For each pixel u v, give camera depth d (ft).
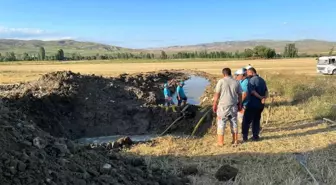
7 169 15.47
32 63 249.55
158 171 22.56
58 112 54.29
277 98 53.21
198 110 51.93
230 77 30.42
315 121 38.06
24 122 19.89
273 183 21.31
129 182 19.15
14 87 69.21
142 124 56.13
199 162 25.90
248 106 31.40
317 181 21.48
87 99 59.21
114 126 56.59
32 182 15.51
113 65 198.70
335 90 53.06
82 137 54.29
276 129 35.73
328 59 112.27
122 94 64.90
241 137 33.65
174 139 38.93
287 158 25.32
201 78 105.81
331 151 26.68
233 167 23.15
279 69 137.18
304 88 55.47
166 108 55.93
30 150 17.21
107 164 19.56
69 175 17.04
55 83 60.85
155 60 262.88
